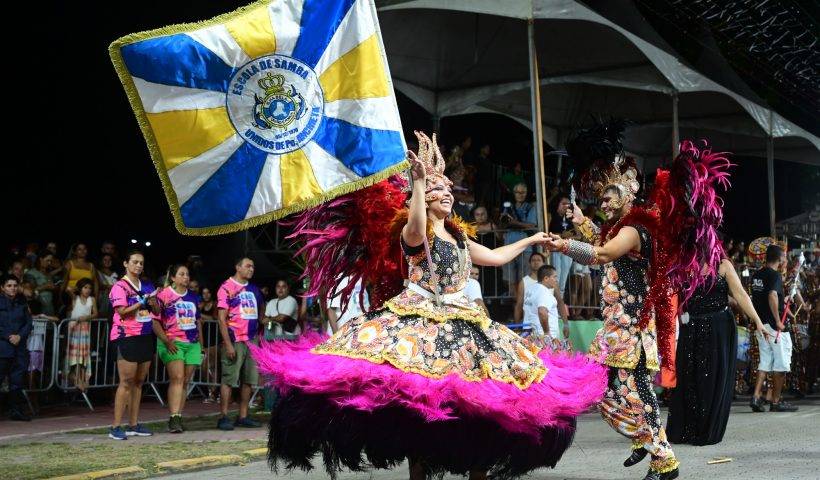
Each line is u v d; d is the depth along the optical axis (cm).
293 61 450
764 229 2067
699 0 1294
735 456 591
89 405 1017
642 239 492
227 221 440
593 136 526
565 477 511
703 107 1452
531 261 969
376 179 445
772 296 967
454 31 1025
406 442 377
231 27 443
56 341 984
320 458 634
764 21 1420
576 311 1151
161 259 1315
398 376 378
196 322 831
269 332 957
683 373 662
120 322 760
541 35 1059
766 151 1734
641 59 1162
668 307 506
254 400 1061
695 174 493
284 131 447
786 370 981
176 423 798
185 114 436
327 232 464
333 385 377
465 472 388
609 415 495
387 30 991
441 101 1188
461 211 1098
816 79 1698
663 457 481
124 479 554
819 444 654
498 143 1505
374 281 466
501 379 399
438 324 408
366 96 454
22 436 768
